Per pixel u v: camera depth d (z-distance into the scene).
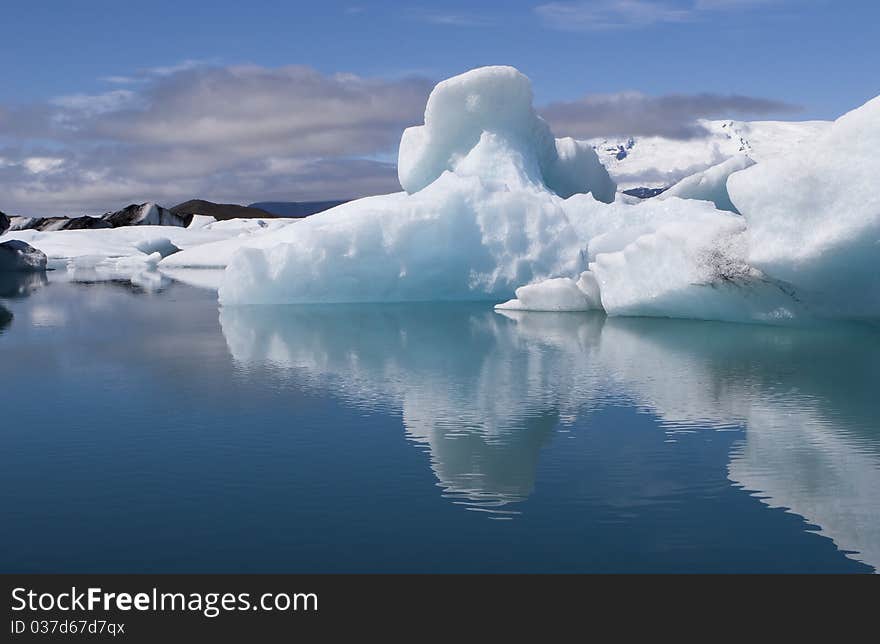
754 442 4.19
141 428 4.66
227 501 3.41
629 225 12.50
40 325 9.87
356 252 11.69
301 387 5.80
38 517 3.26
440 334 8.53
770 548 2.87
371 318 10.07
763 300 8.18
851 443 4.15
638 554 2.83
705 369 6.23
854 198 6.76
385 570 2.75
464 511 3.25
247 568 2.79
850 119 6.81
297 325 9.48
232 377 6.23
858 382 5.64
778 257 7.21
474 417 4.82
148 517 3.24
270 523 3.15
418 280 11.91
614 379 5.93
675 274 8.64
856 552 2.83
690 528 3.05
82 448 4.25
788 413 4.79
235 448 4.21
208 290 15.47
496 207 11.95
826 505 3.27
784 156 7.21
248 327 9.39
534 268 11.82
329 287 11.80
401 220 11.65
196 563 2.83
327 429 4.57
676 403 5.11
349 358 7.08
